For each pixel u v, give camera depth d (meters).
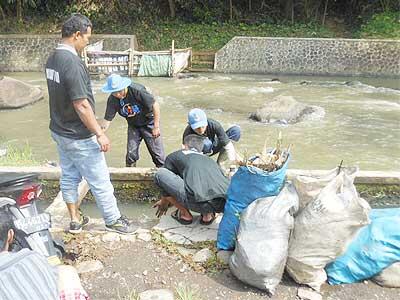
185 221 4.61
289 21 19.84
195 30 19.41
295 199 3.84
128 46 17.30
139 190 5.49
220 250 4.11
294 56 16.81
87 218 4.65
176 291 3.64
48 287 1.81
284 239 3.61
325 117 10.45
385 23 18.27
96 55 15.35
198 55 17.73
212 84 14.62
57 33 18.94
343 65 16.64
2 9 19.34
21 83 11.66
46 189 5.51
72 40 3.76
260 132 9.40
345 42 16.50
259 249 3.56
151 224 4.78
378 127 9.77
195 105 11.73
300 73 16.83
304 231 3.61
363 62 16.52
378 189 5.42
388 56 16.38
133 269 3.91
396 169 7.45
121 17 19.97
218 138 5.06
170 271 3.88
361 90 13.68
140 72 15.58
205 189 4.26
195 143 4.70
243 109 11.38
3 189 3.44
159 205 4.80
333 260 3.68
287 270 3.69
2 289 1.72
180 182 4.39
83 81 3.72
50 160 7.60
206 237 4.38
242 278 3.64
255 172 3.86
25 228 3.32
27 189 3.50
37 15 19.84
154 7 20.23
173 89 13.73
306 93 13.23
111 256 4.07
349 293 3.62
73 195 4.30
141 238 4.35
